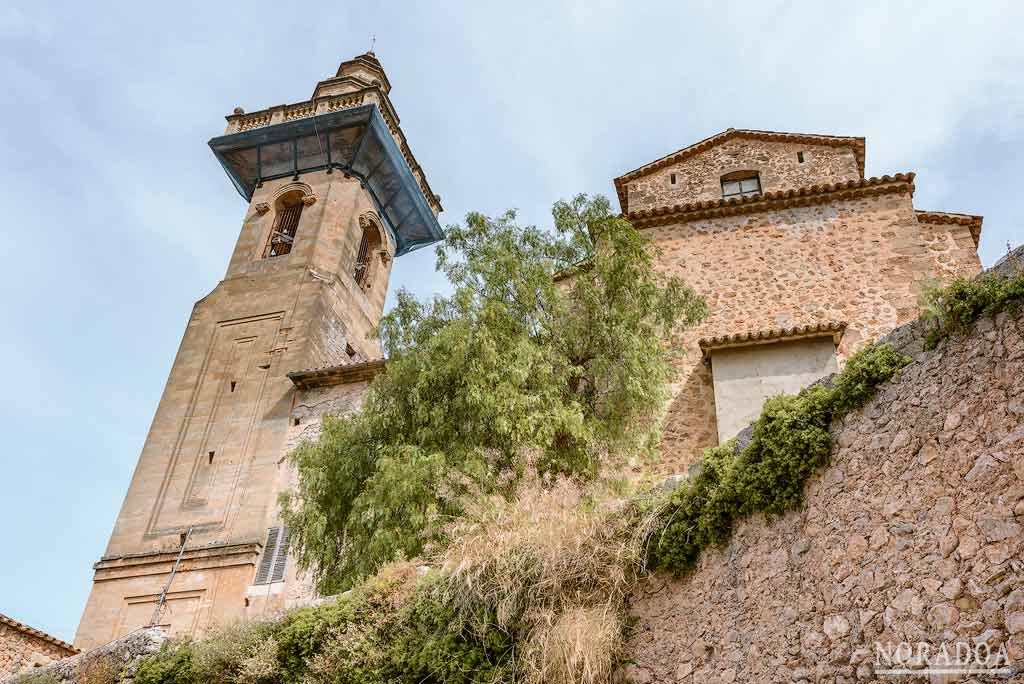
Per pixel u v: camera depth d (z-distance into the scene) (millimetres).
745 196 19266
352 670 9766
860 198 18578
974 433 6168
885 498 6668
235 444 24266
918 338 7086
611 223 15570
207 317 28297
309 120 31641
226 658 11062
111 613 21219
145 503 23531
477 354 13609
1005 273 6512
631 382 13812
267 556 21406
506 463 12664
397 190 34000
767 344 16047
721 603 7855
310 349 26609
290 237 31344
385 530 12352
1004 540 5648
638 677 8250
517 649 8773
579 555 9055
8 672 16891
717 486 8328
